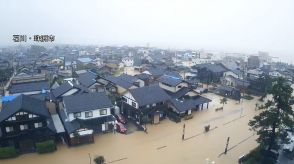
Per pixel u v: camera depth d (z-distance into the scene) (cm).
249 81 6925
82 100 3747
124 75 5991
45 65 9219
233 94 6091
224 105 5500
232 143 3575
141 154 3178
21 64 10344
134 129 3988
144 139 3628
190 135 3809
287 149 3275
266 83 6319
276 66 12319
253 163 2892
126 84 5331
